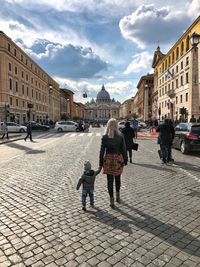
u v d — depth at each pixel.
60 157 12.51
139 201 5.87
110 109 189.62
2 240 4.09
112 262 3.48
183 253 3.69
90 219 4.88
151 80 95.00
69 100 131.00
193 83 42.66
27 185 7.27
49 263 3.47
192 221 4.77
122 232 4.33
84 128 42.25
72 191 6.68
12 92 49.56
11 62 49.09
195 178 8.06
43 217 4.98
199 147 12.89
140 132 37.09
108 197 6.16
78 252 3.73
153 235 4.22
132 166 10.09
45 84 79.06
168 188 6.93
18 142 21.53
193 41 14.14
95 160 11.45
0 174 8.71
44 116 77.62
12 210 5.37
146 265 3.41
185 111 28.89
